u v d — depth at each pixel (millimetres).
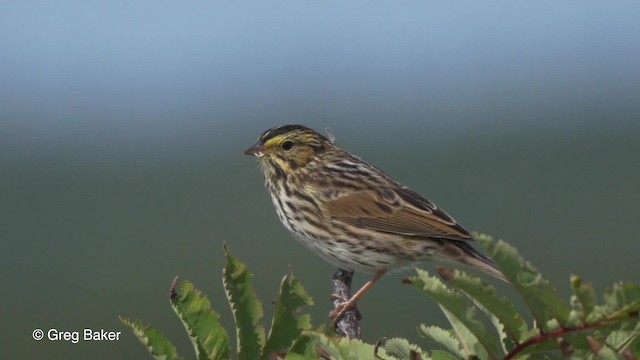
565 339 4516
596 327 4406
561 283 17094
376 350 4895
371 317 14289
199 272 18562
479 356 5273
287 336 5234
